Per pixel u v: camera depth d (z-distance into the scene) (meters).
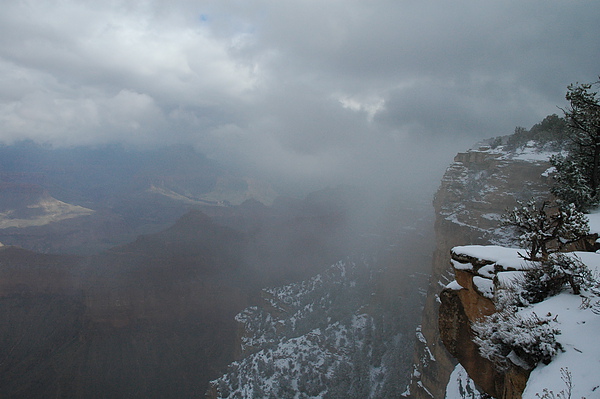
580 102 21.52
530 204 13.41
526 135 49.09
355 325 71.81
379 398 55.25
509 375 8.79
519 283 10.74
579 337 7.73
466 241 42.31
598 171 23.02
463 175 49.66
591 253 11.66
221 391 66.06
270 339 81.62
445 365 38.12
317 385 60.56
